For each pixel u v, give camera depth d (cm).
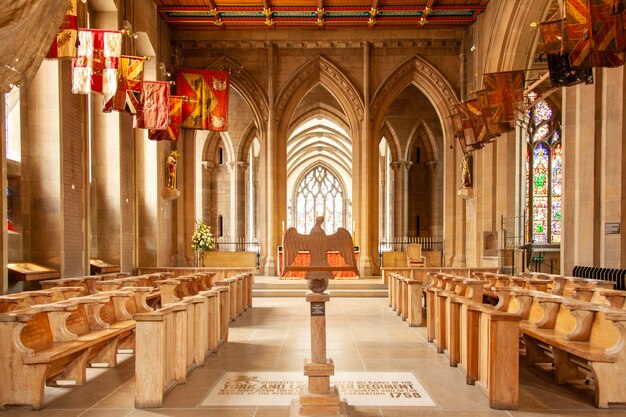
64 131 1224
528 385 678
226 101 1944
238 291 1282
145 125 1373
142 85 1260
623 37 802
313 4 1884
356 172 2144
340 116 2684
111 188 1523
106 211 1523
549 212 2478
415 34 2098
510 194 1842
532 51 1747
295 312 1360
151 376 590
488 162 1864
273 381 695
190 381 694
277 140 2147
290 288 1766
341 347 909
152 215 1791
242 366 776
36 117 1188
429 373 732
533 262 2262
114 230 1524
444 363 792
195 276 1148
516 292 824
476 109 1445
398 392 643
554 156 2489
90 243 1498
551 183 2486
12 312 604
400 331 1070
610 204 1142
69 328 691
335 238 559
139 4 1681
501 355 582
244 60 2145
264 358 829
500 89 1279
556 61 898
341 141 3722
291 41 2108
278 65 2144
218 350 890
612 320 575
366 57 2116
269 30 2100
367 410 577
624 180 1127
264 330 1089
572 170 1242
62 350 609
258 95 2142
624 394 580
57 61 1184
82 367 679
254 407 588
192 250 2133
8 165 1112
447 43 2109
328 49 2139
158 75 1878
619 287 1042
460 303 768
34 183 1186
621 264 1123
